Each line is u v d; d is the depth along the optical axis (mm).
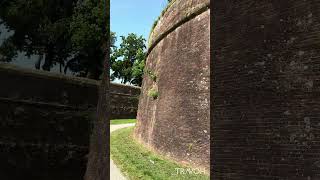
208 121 14484
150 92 20609
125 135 25359
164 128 17828
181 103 16562
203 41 15836
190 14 17031
